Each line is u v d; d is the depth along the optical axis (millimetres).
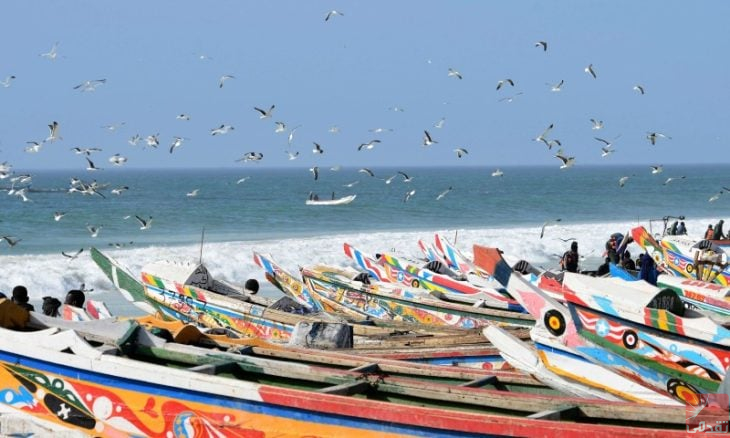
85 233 79000
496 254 20062
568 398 15906
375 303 34125
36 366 17844
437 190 188375
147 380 16781
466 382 18234
